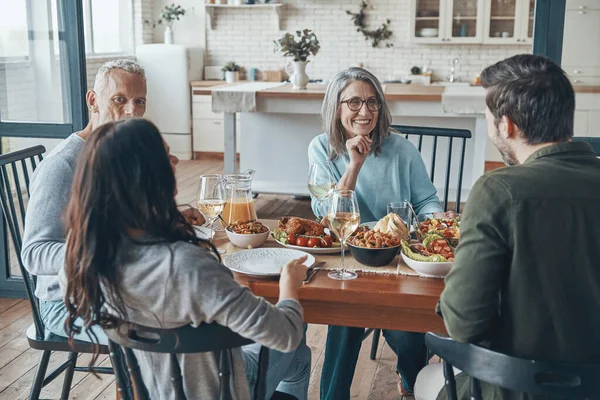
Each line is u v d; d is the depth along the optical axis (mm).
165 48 7883
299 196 6504
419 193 2516
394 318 1764
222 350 1372
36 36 3438
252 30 8383
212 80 8398
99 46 7629
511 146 1470
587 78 3225
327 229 2115
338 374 2309
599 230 1311
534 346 1345
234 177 2352
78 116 3475
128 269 1279
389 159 2477
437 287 1724
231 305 1295
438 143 5480
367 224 2193
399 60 8172
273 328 1343
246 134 5910
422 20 7770
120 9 8102
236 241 2051
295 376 1969
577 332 1331
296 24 8289
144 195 1261
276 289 1738
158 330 1323
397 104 5102
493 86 1445
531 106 1388
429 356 2668
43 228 1921
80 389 2699
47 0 3400
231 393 1457
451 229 1997
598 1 3146
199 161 8039
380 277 1801
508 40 7625
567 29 3195
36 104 3514
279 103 5285
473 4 7621
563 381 1318
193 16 8406
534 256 1319
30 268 1913
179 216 1333
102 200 1252
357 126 2361
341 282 1751
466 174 5504
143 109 2219
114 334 1358
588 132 3291
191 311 1289
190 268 1272
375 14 8109
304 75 5539
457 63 8031
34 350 3053
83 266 1265
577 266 1315
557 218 1311
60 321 2047
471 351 1349
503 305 1371
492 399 1444
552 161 1373
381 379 2814
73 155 2010
